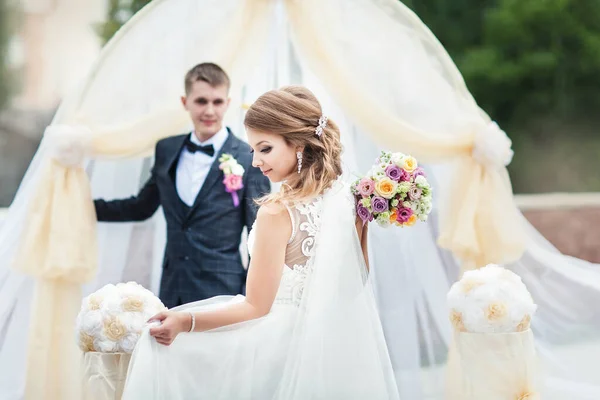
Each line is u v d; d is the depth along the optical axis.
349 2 4.04
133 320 2.83
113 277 4.23
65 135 3.82
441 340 4.07
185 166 3.96
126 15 13.80
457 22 13.56
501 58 13.20
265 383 2.67
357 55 4.03
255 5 4.06
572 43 13.24
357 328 2.71
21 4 17.16
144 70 4.04
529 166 13.72
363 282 2.77
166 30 4.05
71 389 3.80
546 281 4.09
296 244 2.75
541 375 3.14
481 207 4.03
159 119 4.00
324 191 2.81
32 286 3.90
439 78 4.08
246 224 3.93
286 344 2.71
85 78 4.02
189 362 2.63
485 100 13.56
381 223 2.81
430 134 4.03
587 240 5.97
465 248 3.98
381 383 2.70
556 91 13.40
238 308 2.71
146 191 4.05
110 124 3.98
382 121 4.00
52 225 3.80
